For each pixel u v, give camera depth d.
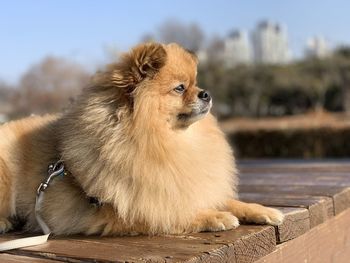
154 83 0.94
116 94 0.93
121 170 0.90
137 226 0.90
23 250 0.84
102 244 0.86
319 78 11.03
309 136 3.88
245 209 0.94
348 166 1.79
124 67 0.94
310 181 1.36
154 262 0.76
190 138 0.98
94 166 0.91
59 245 0.86
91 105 0.93
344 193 1.14
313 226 1.01
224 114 10.73
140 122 0.91
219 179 0.99
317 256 1.01
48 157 0.99
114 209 0.91
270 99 11.36
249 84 11.05
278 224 0.91
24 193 0.99
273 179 1.47
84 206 0.93
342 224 1.12
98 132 0.91
